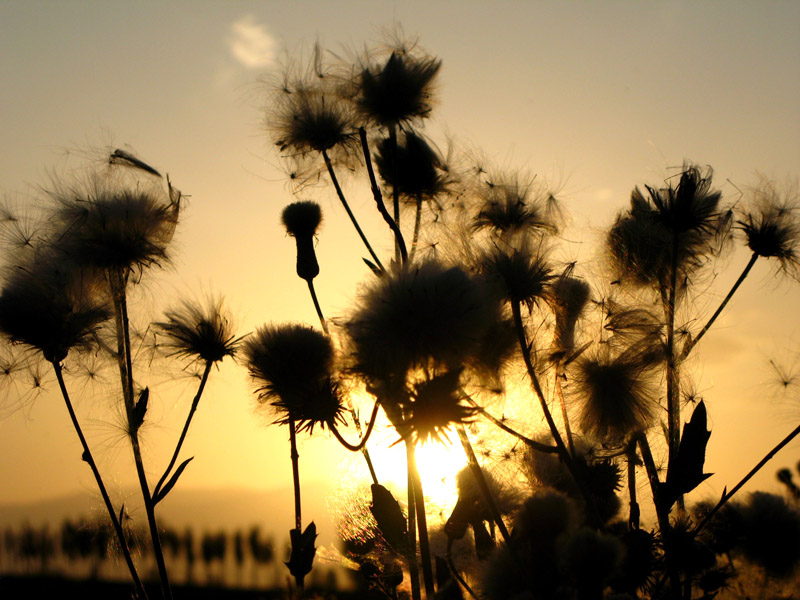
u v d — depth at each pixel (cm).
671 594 37
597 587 33
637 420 40
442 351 35
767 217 42
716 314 40
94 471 41
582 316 41
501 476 40
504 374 38
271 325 39
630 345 40
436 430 35
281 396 38
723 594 38
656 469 41
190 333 41
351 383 38
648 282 42
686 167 41
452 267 36
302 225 42
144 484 40
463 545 40
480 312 36
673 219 41
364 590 40
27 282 42
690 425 38
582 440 41
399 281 36
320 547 41
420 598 39
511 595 34
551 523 34
